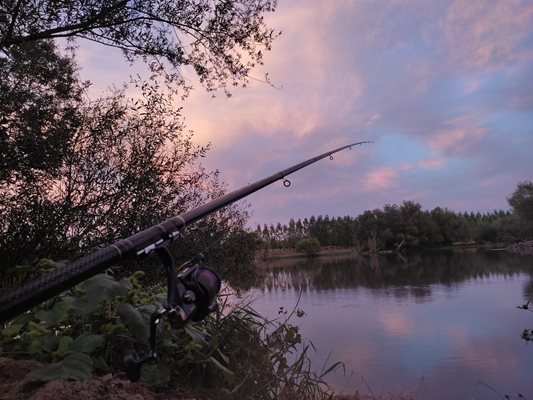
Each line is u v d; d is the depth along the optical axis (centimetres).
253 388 373
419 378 972
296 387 427
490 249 8906
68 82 757
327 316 1773
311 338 1351
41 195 647
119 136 712
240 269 965
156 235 159
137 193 707
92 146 693
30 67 686
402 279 3644
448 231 12850
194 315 169
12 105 642
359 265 6125
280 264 6956
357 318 1733
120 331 314
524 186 9262
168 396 297
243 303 610
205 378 354
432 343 1308
